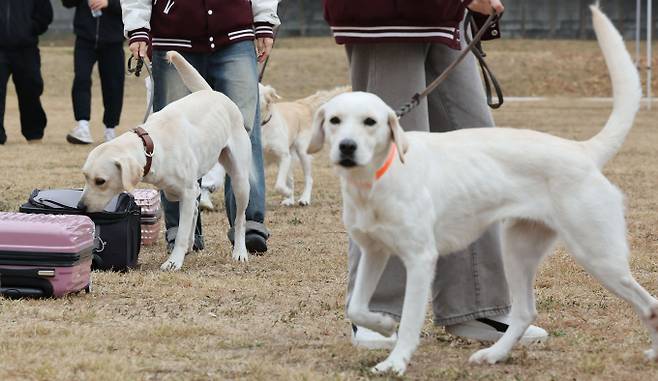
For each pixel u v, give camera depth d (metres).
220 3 7.41
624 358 4.59
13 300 5.69
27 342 4.71
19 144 15.37
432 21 4.77
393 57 4.85
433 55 5.00
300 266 6.93
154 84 7.51
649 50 24.30
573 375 4.35
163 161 6.71
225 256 7.30
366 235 4.32
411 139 4.36
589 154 4.45
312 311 5.56
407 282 4.28
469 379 4.27
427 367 4.49
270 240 8.09
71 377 4.18
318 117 4.25
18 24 15.08
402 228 4.21
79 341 4.75
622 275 4.36
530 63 34.28
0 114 15.28
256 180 7.61
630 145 16.06
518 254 4.65
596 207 4.33
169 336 4.94
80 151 14.45
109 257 6.64
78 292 5.93
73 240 5.75
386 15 4.77
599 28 4.57
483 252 4.98
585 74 33.38
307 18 41.81
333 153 4.07
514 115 22.95
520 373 4.39
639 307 4.40
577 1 41.84
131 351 4.63
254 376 4.24
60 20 37.62
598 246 4.34
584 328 5.25
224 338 4.92
